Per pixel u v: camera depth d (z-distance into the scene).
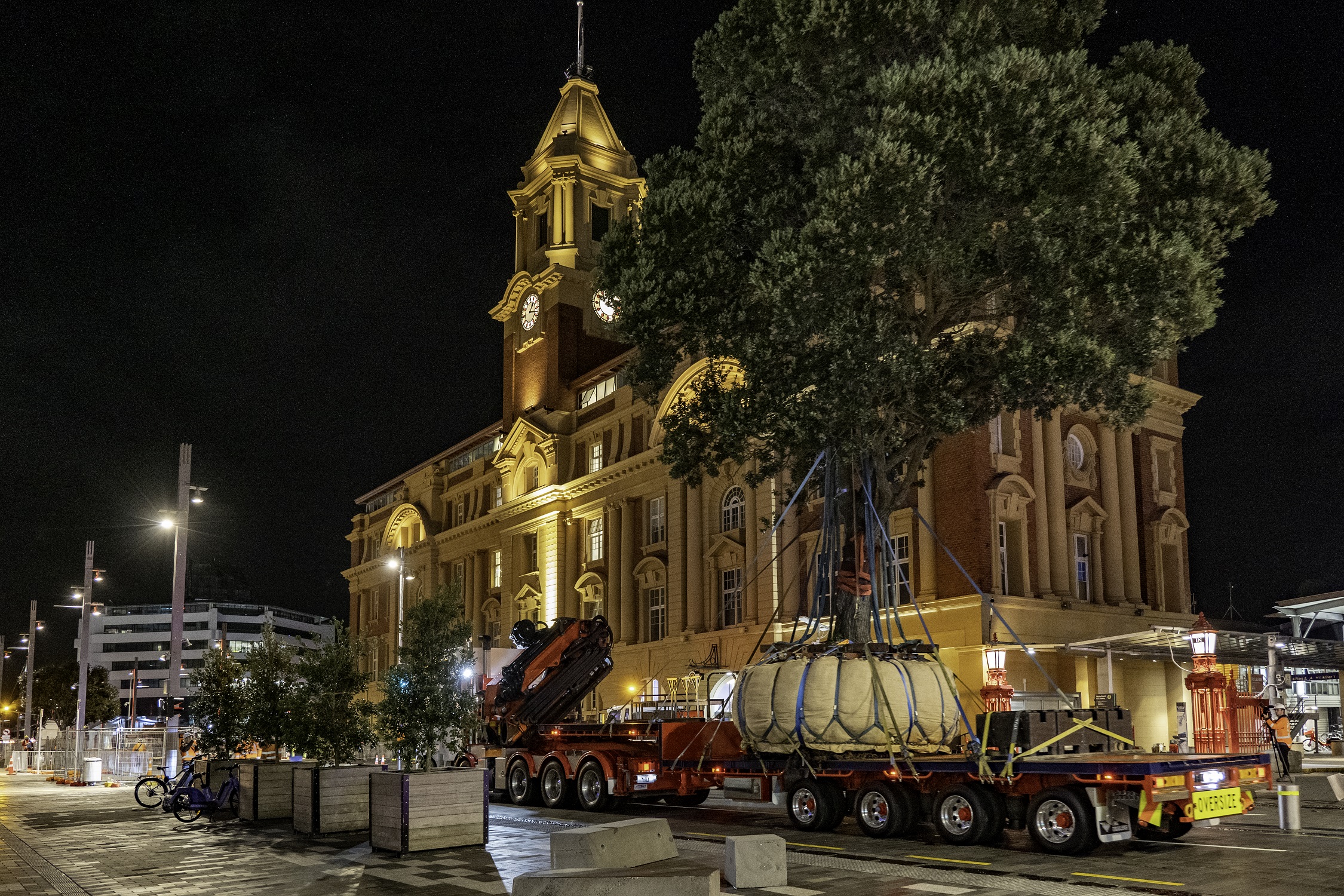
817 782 18.38
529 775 25.06
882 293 21.19
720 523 46.72
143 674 155.88
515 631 27.27
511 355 65.50
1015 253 20.12
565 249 62.38
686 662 46.41
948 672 16.86
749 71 22.67
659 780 22.27
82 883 13.51
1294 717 45.84
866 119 21.41
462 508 70.94
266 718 23.89
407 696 16.86
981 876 13.05
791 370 21.11
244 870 14.32
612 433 55.12
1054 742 16.11
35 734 103.00
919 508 37.41
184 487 29.95
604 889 10.23
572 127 65.44
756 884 12.22
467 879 13.20
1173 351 21.61
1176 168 20.58
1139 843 16.23
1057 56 19.52
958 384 22.00
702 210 22.12
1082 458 41.16
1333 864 13.89
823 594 19.47
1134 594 40.88
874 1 20.64
